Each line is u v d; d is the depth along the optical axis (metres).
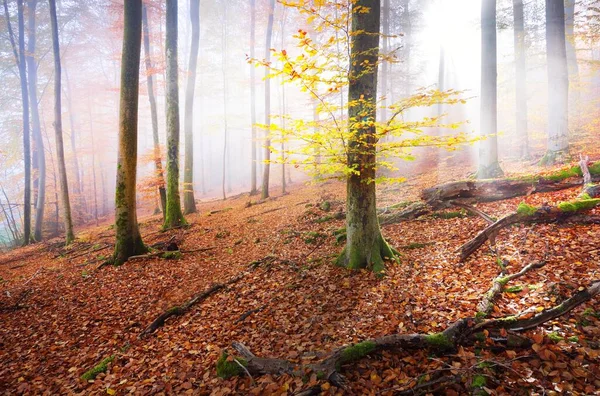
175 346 4.84
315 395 3.11
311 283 6.16
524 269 4.67
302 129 4.95
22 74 18.39
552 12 9.88
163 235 12.48
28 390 4.29
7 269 11.70
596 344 3.03
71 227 14.86
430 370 3.13
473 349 3.30
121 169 9.09
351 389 3.08
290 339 4.43
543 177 7.59
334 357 3.43
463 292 4.63
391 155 5.27
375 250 6.21
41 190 19.69
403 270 5.85
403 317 4.37
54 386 4.31
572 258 4.64
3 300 7.52
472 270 5.29
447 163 16.45
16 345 5.54
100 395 3.93
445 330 3.53
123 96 8.80
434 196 8.48
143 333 5.43
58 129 14.45
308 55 4.36
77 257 11.30
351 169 5.23
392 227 8.45
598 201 5.71
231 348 4.41
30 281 8.98
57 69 14.29
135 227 9.48
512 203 7.50
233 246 10.10
